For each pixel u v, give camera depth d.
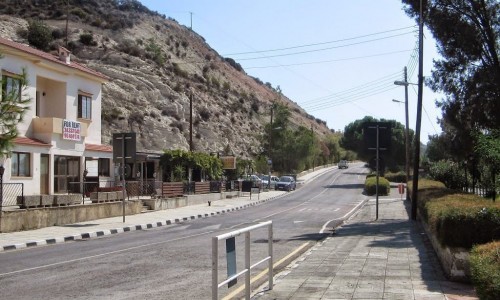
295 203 45.62
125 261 13.84
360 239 18.08
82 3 107.12
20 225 21.86
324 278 10.70
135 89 78.75
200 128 84.81
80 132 34.19
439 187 27.94
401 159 84.56
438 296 8.74
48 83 33.81
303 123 148.50
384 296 8.84
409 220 26.50
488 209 10.69
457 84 30.05
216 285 6.73
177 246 17.14
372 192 55.12
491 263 6.21
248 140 96.44
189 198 40.88
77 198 26.80
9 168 27.67
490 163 20.95
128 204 30.77
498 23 28.31
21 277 11.57
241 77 141.12
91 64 79.31
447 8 28.75
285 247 16.61
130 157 25.33
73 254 15.56
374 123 26.05
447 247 10.76
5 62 28.23
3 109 19.56
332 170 105.81
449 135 35.62
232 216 32.34
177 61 108.62
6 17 83.75
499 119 28.12
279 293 9.23
